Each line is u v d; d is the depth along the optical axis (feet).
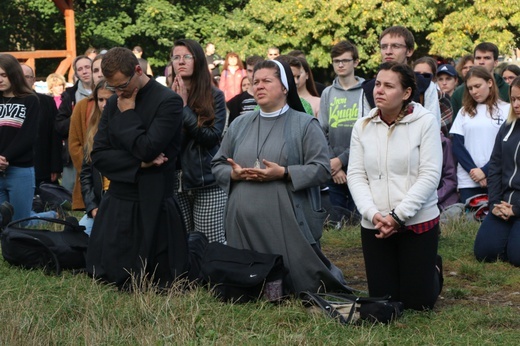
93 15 106.93
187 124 27.35
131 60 24.52
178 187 27.96
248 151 25.36
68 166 45.01
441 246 32.91
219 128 28.17
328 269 25.80
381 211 23.11
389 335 21.71
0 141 33.78
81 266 28.02
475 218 36.96
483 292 26.68
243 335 21.26
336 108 35.83
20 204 34.35
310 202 25.45
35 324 21.75
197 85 27.63
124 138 24.64
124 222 25.36
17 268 28.09
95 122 29.32
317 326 21.83
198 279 25.29
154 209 25.08
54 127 42.91
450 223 36.24
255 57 39.52
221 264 24.45
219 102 28.43
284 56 36.63
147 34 104.73
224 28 103.50
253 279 23.84
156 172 25.20
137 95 25.08
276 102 25.29
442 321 23.02
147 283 25.09
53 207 41.68
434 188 22.74
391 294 23.77
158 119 24.73
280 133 25.25
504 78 45.65
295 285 24.93
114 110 25.40
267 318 22.79
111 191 25.80
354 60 35.65
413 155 22.82
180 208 26.89
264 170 24.63
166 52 109.81
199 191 28.09
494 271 29.40
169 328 21.42
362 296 24.93
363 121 23.54
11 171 34.09
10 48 113.70
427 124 22.84
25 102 34.12
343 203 37.37
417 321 22.94
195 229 28.48
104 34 104.99
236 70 60.70
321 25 98.43
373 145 23.24
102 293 24.66
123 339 21.09
